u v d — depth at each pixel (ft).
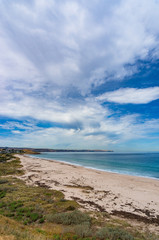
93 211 38.37
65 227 28.43
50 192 52.85
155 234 28.32
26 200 42.96
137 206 42.86
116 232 26.03
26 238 19.62
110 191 56.90
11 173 92.43
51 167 129.29
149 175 96.12
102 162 200.44
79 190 57.72
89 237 25.07
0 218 27.53
